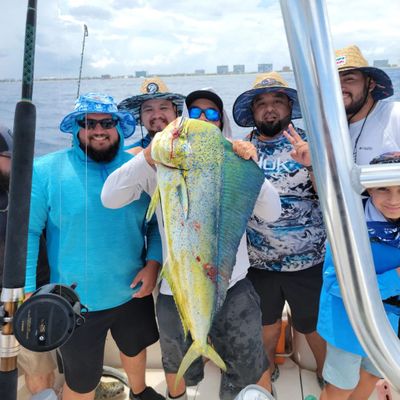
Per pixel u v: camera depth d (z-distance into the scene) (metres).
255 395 0.94
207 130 1.33
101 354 1.94
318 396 2.22
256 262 2.22
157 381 2.37
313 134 0.49
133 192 1.66
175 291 1.38
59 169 1.81
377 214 1.49
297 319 2.24
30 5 0.80
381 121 2.02
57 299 0.83
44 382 2.17
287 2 0.51
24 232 0.84
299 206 2.10
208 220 1.34
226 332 1.74
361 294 0.50
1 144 1.48
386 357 0.51
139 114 2.75
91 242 1.80
